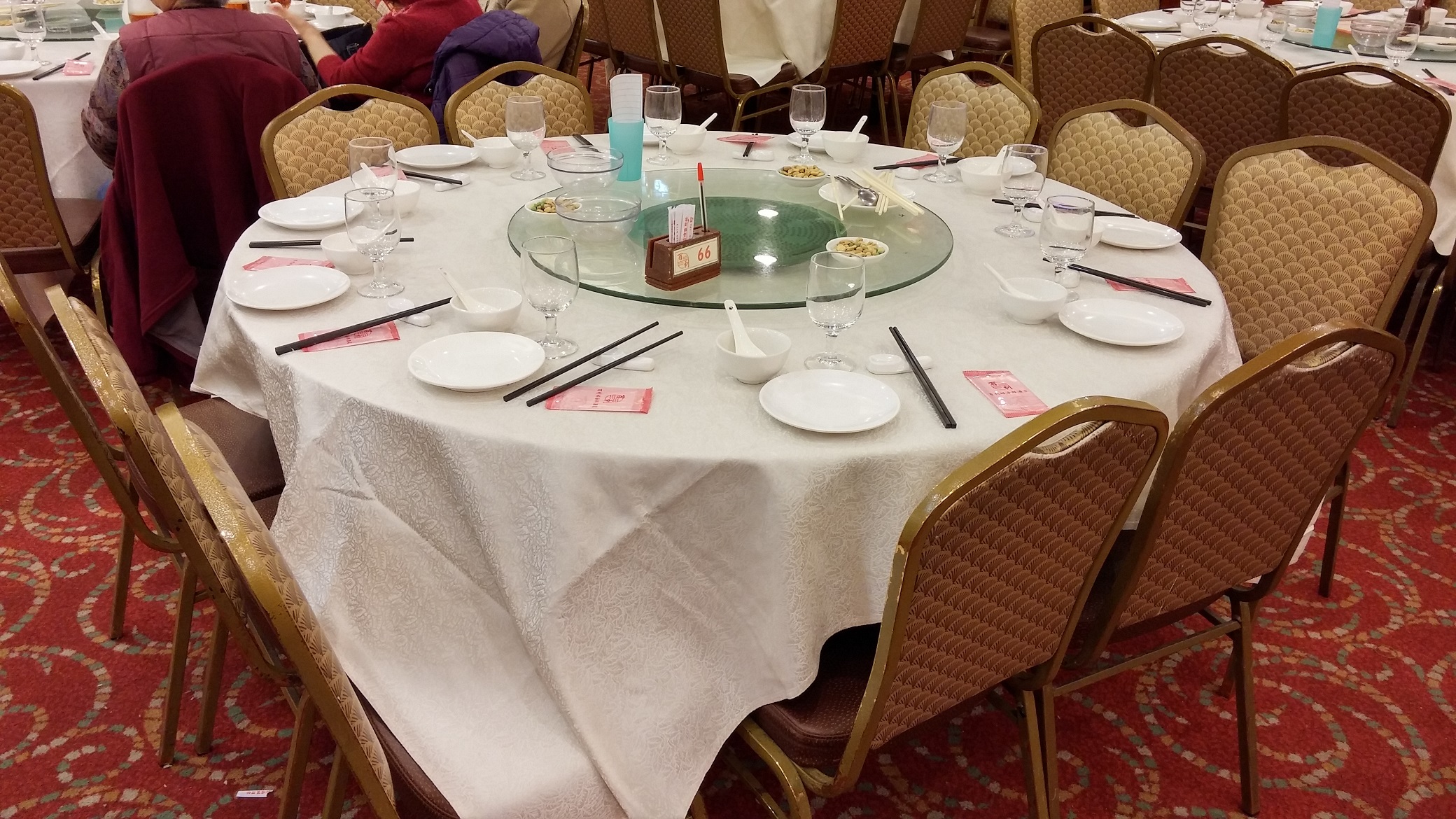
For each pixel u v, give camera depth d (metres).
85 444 1.44
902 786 1.80
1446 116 2.81
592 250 1.96
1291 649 2.17
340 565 1.45
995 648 1.31
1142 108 2.60
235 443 1.84
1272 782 1.84
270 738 1.86
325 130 2.64
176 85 2.58
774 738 1.36
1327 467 1.53
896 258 1.95
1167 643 2.17
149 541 1.55
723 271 1.87
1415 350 2.92
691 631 1.38
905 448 1.32
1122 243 2.08
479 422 1.34
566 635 1.32
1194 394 1.65
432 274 1.84
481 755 1.32
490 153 2.49
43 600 2.18
